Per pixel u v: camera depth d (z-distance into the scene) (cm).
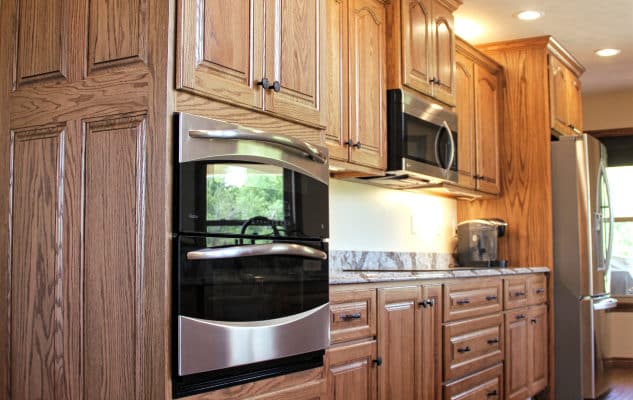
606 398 493
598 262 496
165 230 172
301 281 214
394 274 304
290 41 222
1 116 207
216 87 190
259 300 197
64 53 196
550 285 475
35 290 196
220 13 193
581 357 467
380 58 347
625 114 639
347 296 264
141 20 182
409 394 305
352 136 321
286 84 219
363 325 274
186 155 176
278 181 207
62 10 198
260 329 195
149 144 177
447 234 489
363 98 331
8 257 202
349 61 322
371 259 395
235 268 189
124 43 184
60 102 196
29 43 204
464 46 435
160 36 178
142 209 176
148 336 173
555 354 475
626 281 656
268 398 202
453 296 347
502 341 402
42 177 197
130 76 182
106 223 183
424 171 367
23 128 203
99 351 182
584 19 441
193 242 177
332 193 367
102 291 182
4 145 206
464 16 436
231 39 196
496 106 487
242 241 192
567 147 479
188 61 181
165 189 173
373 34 343
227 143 188
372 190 402
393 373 294
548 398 471
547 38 474
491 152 475
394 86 352
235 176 191
